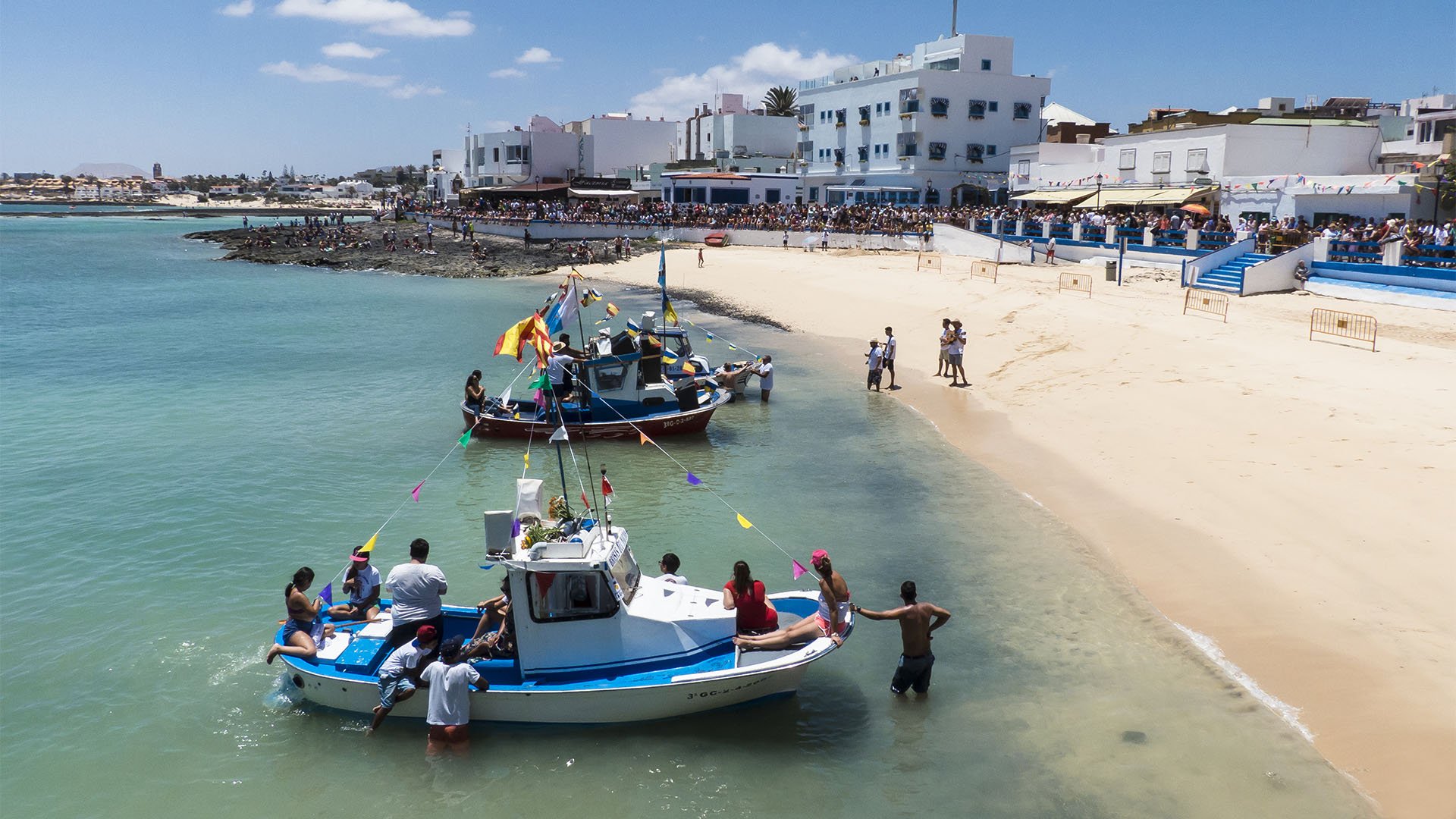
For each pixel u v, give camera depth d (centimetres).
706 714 1108
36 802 973
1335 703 1055
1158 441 2036
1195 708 1085
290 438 2388
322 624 1169
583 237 8156
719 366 3166
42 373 3272
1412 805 893
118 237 12588
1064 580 1451
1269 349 2725
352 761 1040
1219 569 1411
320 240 9475
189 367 3391
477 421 2289
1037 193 6022
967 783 981
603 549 1102
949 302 4197
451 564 1564
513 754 1046
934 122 7325
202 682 1199
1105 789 958
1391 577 1306
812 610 1198
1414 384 2248
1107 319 3400
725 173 8825
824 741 1063
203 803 972
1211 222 4538
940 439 2309
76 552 1620
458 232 9219
